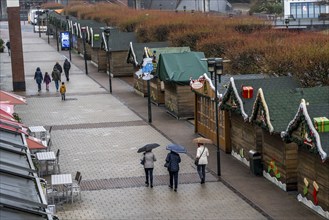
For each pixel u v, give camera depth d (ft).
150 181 110.93
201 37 220.84
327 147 91.40
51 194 101.91
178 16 301.22
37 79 213.87
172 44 220.43
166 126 158.81
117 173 119.65
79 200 105.09
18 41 214.07
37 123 164.55
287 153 106.32
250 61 176.65
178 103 165.58
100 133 152.46
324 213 95.20
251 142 119.14
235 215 97.35
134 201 104.47
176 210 100.12
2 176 63.52
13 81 215.31
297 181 106.42
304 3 370.73
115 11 394.73
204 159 111.75
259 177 115.24
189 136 147.64
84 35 258.98
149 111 163.02
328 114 95.40
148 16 319.68
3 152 72.43
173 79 163.73
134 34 251.39
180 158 118.83
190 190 109.29
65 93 204.85
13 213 55.42
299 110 96.58
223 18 286.66
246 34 222.89
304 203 100.83
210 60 117.39
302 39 181.68
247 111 118.01
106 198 106.11
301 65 141.79
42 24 458.09
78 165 125.18
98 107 185.47
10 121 94.89
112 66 245.45
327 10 364.58
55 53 329.11
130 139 145.79
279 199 103.65
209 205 101.91
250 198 104.37
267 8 442.91
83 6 480.64
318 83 141.79
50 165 120.57
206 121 143.64
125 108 183.32
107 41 211.41
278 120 107.96
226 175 116.67
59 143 143.43
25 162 70.90
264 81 124.06
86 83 231.30
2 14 616.39
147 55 190.80
